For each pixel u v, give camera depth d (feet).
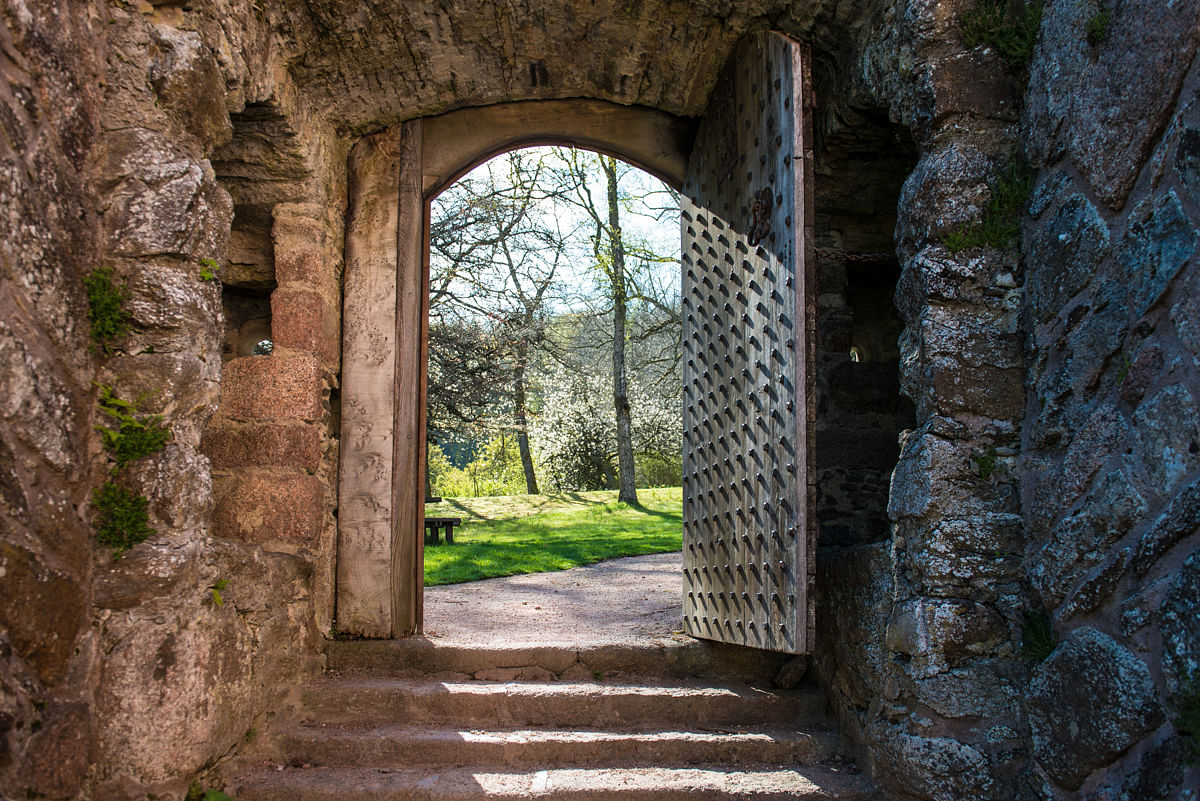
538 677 13.76
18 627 7.85
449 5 13.11
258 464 13.32
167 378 9.55
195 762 9.70
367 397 14.79
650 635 15.19
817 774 11.43
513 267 45.16
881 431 16.71
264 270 14.89
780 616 11.79
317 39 13.07
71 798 8.44
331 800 10.65
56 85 8.72
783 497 11.83
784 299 11.97
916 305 11.16
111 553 9.19
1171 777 7.61
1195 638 7.44
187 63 10.05
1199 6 8.05
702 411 14.80
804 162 11.80
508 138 15.98
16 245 8.00
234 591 11.08
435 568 25.95
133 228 9.51
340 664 13.92
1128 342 8.79
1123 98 9.00
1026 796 9.63
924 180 11.18
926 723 10.19
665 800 10.82
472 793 10.71
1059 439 9.86
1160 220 8.39
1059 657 9.23
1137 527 8.43
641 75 14.90
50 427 8.37
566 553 30.60
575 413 69.67
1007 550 10.33
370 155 15.40
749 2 13.08
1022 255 10.85
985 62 11.08
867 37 12.75
